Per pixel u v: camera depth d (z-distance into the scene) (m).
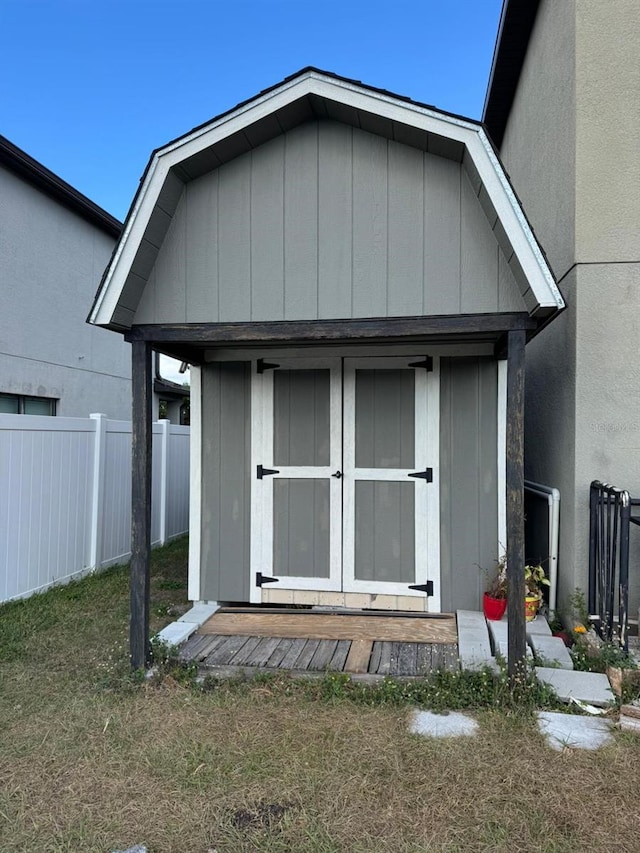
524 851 2.05
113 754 2.67
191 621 4.21
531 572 4.23
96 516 6.24
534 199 5.34
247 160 3.44
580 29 3.99
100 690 3.29
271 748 2.70
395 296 3.27
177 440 8.47
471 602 4.41
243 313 3.43
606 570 3.56
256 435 4.71
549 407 4.71
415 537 4.48
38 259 8.88
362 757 2.61
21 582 5.16
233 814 2.27
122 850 2.09
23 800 2.36
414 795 2.35
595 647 3.46
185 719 2.97
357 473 4.57
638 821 2.20
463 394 4.43
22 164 8.10
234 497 4.75
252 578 4.70
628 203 3.94
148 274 3.50
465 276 3.21
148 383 3.56
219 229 3.46
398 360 4.51
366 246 3.31
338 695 3.16
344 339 3.47
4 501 4.97
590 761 2.56
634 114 3.93
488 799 2.32
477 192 3.14
